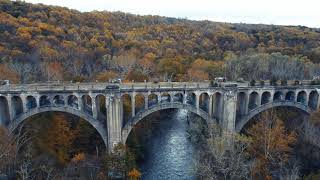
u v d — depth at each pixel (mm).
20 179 53094
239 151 63812
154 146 83938
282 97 74812
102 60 117375
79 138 74688
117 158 62375
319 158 64125
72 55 114688
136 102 83562
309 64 107812
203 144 78500
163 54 135125
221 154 57781
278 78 102875
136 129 84688
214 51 143250
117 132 66562
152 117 100625
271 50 137500
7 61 93812
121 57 115812
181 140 88312
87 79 98688
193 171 67000
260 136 67312
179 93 69875
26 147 62531
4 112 65438
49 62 103250
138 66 114062
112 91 64312
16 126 64562
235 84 69875
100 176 59125
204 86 70375
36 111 64688
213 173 59344
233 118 70812
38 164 59438
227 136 63188
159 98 68312
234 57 118875
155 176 66875
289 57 112562
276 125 69312
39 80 90562
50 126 70688
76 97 69938
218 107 73625
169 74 110875
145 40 148875
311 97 78562
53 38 118625
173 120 108625
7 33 109500
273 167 62219
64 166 63969
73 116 77750
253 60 111250
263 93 77812
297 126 77000
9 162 55469
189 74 105312
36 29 118000
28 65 94625
